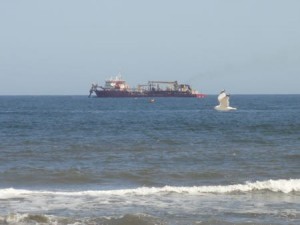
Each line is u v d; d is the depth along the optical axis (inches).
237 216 2760.8
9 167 4547.2
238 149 5880.9
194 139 7116.1
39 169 4439.0
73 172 4284.0
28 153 5511.8
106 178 4077.3
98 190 3575.3
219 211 2881.4
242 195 3326.8
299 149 5861.2
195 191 3412.9
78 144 6392.7
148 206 3011.8
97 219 2650.1
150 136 7603.4
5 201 3105.3
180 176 4146.2
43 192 3358.8
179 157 5216.5
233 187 3494.1
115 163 4822.8
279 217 2736.2
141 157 5226.4
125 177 4114.2
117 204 3061.0
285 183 3570.4
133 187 3747.5
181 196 3287.4
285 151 5664.4
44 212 2861.7
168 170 4409.5
